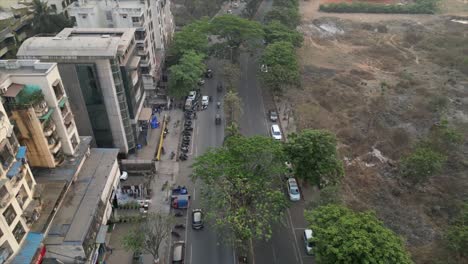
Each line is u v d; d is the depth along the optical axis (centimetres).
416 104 8356
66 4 9938
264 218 4578
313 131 5659
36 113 4397
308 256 5012
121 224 5384
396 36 12406
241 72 9731
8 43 8194
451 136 6625
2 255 3547
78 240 4125
